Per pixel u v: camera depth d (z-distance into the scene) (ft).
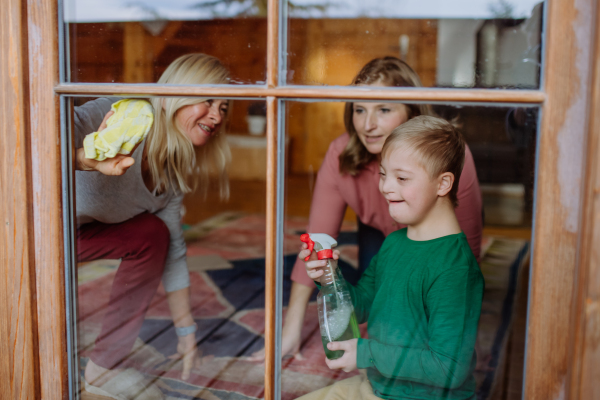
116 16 4.32
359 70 3.65
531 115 2.04
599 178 1.77
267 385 2.57
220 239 6.45
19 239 2.39
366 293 3.14
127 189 3.56
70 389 2.55
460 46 5.98
